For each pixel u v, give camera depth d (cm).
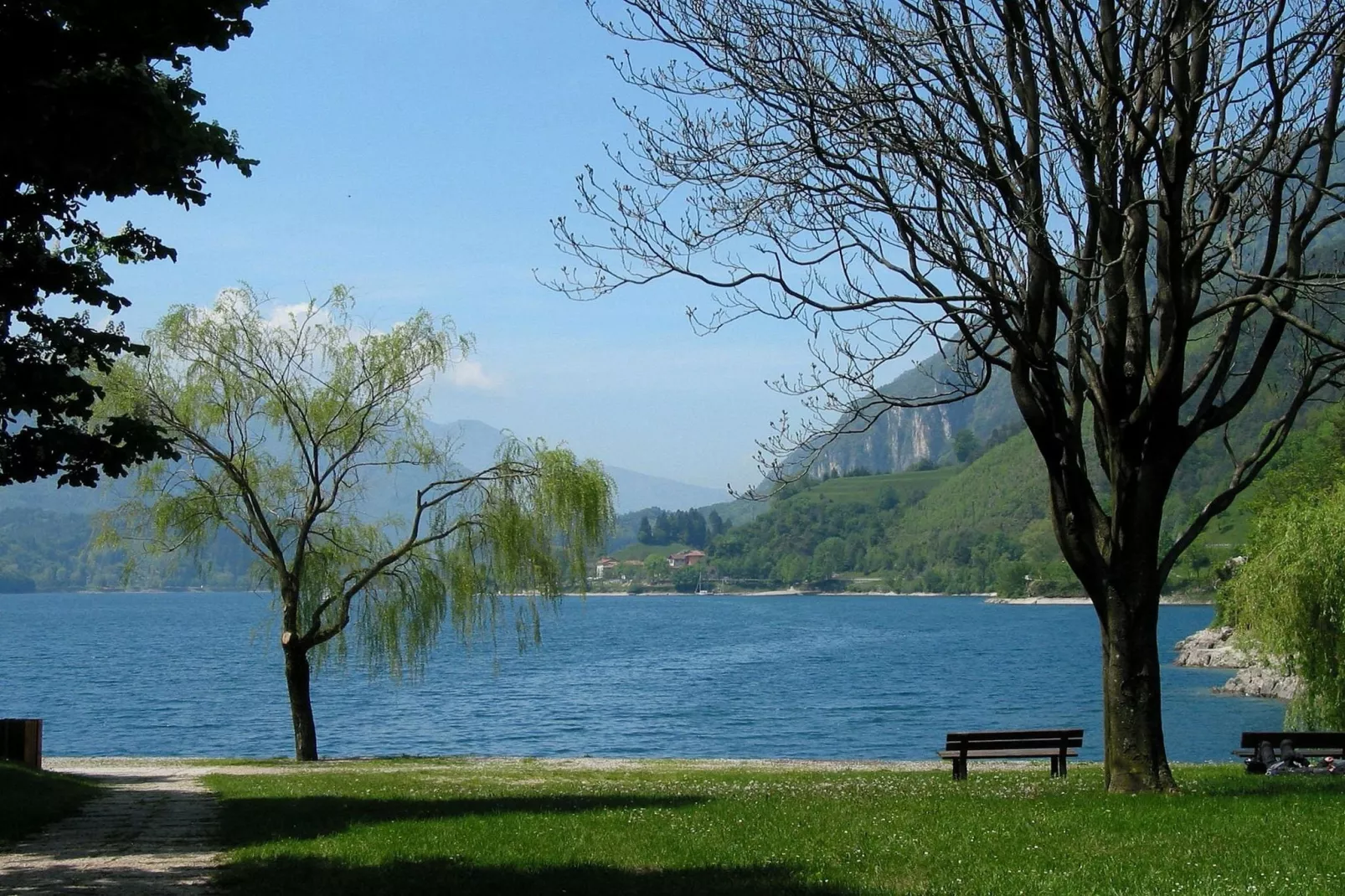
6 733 2581
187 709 6344
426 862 1261
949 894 1018
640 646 12075
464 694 7075
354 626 3625
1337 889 986
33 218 1323
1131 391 1644
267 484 3475
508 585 3578
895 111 1551
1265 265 1652
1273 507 4559
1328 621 3325
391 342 3459
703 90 1623
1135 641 1667
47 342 1455
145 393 3238
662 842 1356
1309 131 1630
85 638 14100
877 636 14038
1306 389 1656
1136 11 1474
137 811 1895
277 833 1559
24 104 1121
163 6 1142
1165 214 1534
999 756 2330
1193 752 4350
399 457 3519
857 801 1712
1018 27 1528
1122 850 1187
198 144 1459
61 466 1472
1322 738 2158
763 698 6900
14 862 1358
